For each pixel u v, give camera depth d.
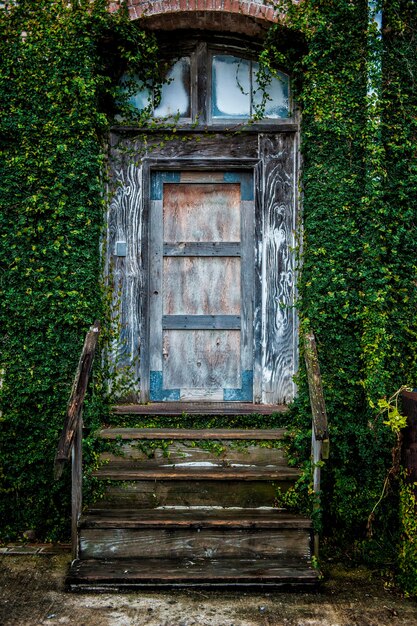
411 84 4.26
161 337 4.75
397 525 3.97
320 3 4.21
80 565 3.52
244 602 3.30
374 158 4.17
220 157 4.66
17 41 4.17
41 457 4.14
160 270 4.75
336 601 3.36
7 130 4.17
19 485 4.15
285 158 4.67
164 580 3.41
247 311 4.74
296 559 3.61
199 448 4.19
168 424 4.40
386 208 4.18
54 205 4.18
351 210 4.20
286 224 4.67
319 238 4.22
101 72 4.46
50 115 4.18
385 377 4.16
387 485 4.03
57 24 4.17
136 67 4.57
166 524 3.60
